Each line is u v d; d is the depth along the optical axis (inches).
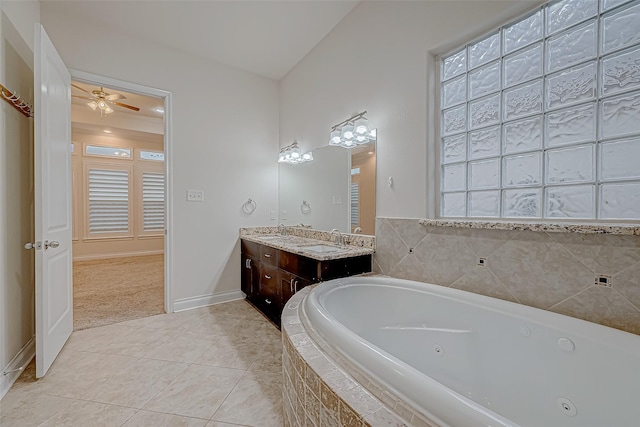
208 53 117.8
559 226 49.8
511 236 56.9
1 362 63.4
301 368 40.2
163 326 98.7
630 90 46.2
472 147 67.6
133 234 234.5
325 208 109.3
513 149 60.4
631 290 43.5
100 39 98.5
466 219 68.6
